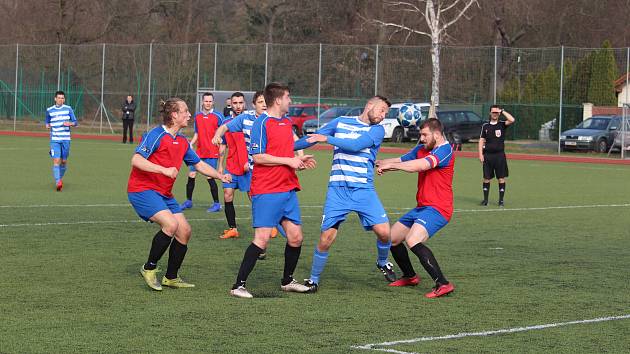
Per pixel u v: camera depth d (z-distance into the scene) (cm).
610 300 1858
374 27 11712
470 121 8481
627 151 7638
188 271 2148
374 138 1906
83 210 3281
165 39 13238
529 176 5469
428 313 1716
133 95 9681
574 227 3056
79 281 1981
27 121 10100
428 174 1941
